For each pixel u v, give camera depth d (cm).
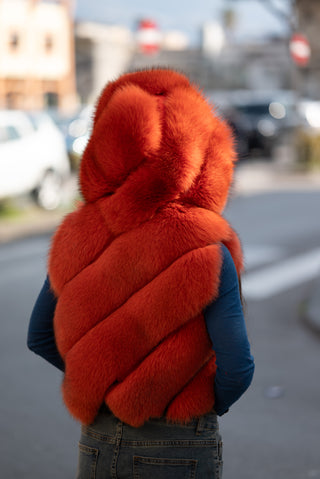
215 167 186
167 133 182
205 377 184
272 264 1005
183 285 175
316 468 403
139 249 180
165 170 181
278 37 5078
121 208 182
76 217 193
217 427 191
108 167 186
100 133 186
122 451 185
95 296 183
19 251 1144
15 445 436
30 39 3766
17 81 3738
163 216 182
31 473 399
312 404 507
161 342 180
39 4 3753
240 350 178
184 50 5034
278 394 527
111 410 183
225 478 391
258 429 461
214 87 5094
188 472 184
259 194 1780
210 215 184
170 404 183
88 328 185
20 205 1556
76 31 4478
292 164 2394
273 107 2664
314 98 3478
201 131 185
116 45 4672
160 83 191
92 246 187
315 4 3422
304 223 1336
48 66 3850
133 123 182
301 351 635
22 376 568
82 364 182
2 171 1422
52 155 1531
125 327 179
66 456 422
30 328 205
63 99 3903
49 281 199
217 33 5116
